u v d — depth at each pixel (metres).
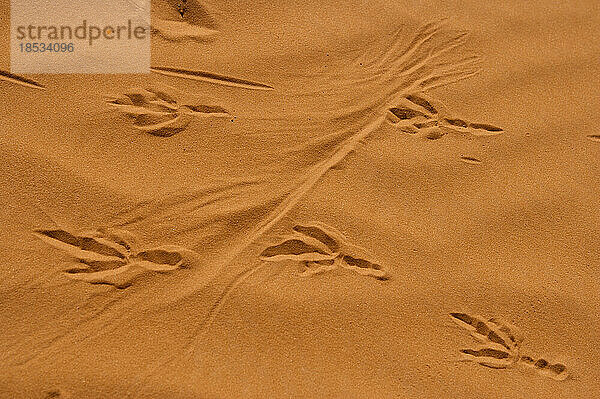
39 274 2.04
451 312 2.18
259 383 2.06
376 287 2.17
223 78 2.24
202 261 2.12
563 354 2.21
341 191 2.21
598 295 2.27
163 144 2.16
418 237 2.23
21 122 2.13
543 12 2.41
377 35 2.34
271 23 2.30
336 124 2.26
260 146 2.21
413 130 2.28
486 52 2.37
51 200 2.09
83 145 2.13
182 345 2.05
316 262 2.15
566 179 2.33
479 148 2.31
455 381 2.14
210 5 2.28
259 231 2.16
